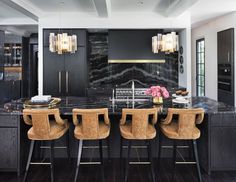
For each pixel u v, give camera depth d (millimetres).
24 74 8711
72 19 6125
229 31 6000
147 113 2973
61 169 3555
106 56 7070
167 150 3877
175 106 3580
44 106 3566
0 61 7516
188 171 3471
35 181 3203
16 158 3350
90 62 7086
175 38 4609
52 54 6172
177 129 3135
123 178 3268
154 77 7086
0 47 7480
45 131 3018
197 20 7070
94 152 3889
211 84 7387
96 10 5531
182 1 4609
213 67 7203
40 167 3619
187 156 3881
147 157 3859
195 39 8750
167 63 7082
